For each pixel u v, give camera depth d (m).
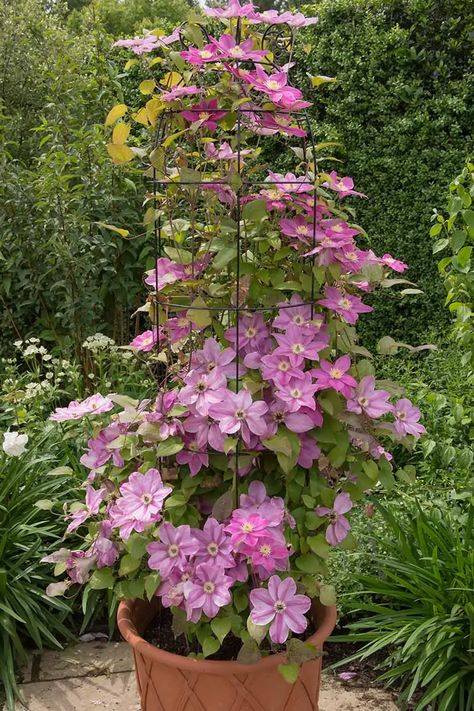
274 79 1.75
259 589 1.68
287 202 1.86
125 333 4.57
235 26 1.90
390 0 4.75
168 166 2.17
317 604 2.04
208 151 1.95
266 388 1.87
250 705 1.77
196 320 1.80
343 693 2.43
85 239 3.90
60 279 4.09
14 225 4.09
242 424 1.72
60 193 3.88
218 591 1.70
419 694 2.38
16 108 5.01
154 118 1.87
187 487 1.87
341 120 4.84
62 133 4.33
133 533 1.88
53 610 2.79
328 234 1.82
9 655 2.50
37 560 2.75
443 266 2.87
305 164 1.94
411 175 4.72
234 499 1.81
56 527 2.84
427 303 4.79
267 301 1.88
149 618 2.10
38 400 3.45
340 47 4.79
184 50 2.00
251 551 1.65
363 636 2.40
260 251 1.91
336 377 1.78
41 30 4.86
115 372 3.90
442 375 3.97
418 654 2.36
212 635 1.81
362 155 4.79
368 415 1.86
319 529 1.90
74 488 2.82
